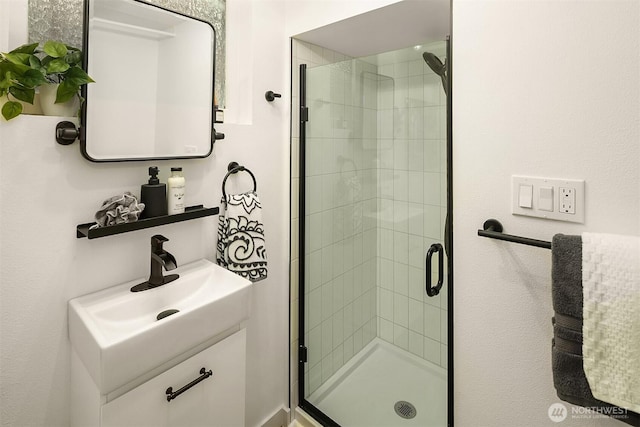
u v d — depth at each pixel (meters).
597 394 0.76
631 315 0.72
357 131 1.75
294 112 1.62
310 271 1.77
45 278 0.96
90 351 0.86
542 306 0.95
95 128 0.98
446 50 1.14
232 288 1.17
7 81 0.81
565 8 0.86
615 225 0.82
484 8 0.98
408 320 1.66
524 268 0.97
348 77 1.72
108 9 0.99
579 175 0.86
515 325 0.99
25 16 0.92
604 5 0.81
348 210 1.85
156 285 1.12
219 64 1.41
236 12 1.45
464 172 1.06
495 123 0.99
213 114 1.26
